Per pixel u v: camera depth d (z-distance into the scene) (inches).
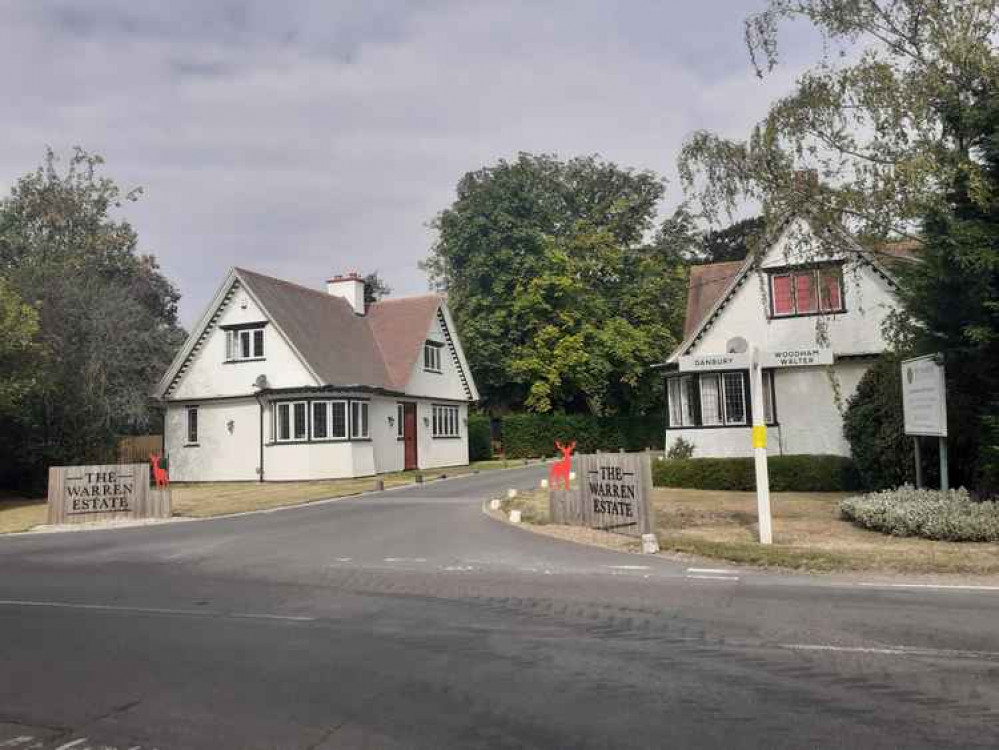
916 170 520.7
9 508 933.8
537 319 1637.6
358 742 195.2
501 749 188.5
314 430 1152.2
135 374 1150.3
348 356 1256.2
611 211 1798.7
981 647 267.1
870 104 552.4
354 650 278.4
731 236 2107.5
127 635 309.0
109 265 1604.3
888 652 262.5
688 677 240.4
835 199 583.8
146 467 787.4
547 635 292.7
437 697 226.8
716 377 967.0
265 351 1184.2
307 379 1154.0
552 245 1707.7
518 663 258.2
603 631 296.8
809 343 932.0
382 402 1257.4
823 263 665.0
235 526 684.7
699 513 634.8
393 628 308.8
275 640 295.4
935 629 290.7
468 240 1684.3
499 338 1683.1
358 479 1150.3
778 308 951.6
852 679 236.1
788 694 223.8
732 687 230.5
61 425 1061.1
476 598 361.1
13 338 909.2
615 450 1704.0
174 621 331.6
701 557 459.5
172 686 243.0
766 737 193.2
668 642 279.6
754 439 492.7
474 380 1683.1
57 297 1058.1
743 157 605.9
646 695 225.0
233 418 1208.2
